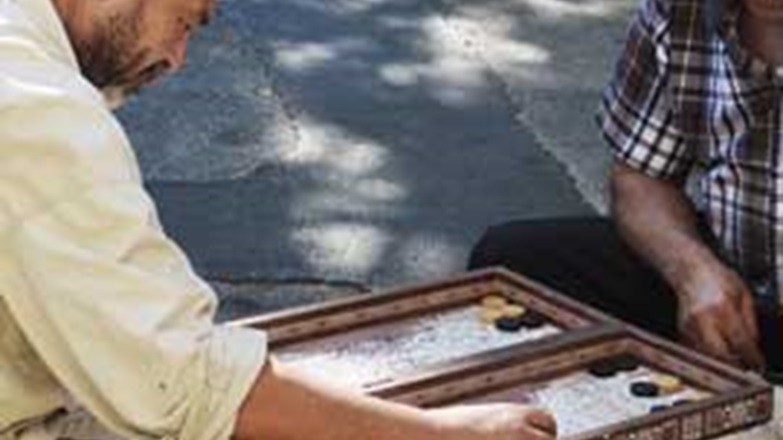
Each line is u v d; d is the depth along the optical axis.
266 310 4.45
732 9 2.49
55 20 1.75
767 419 2.06
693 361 2.13
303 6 7.14
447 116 5.99
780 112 2.47
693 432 2.00
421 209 5.14
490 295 2.33
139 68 1.82
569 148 5.73
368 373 2.10
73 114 1.69
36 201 1.68
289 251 4.79
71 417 1.88
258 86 6.21
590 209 5.27
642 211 2.65
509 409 1.89
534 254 2.69
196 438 1.75
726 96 2.52
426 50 6.71
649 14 2.64
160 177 5.32
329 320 2.22
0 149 1.67
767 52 2.47
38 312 1.70
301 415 1.78
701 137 2.61
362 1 7.26
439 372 2.06
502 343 2.19
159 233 1.74
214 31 6.74
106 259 1.70
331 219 5.02
